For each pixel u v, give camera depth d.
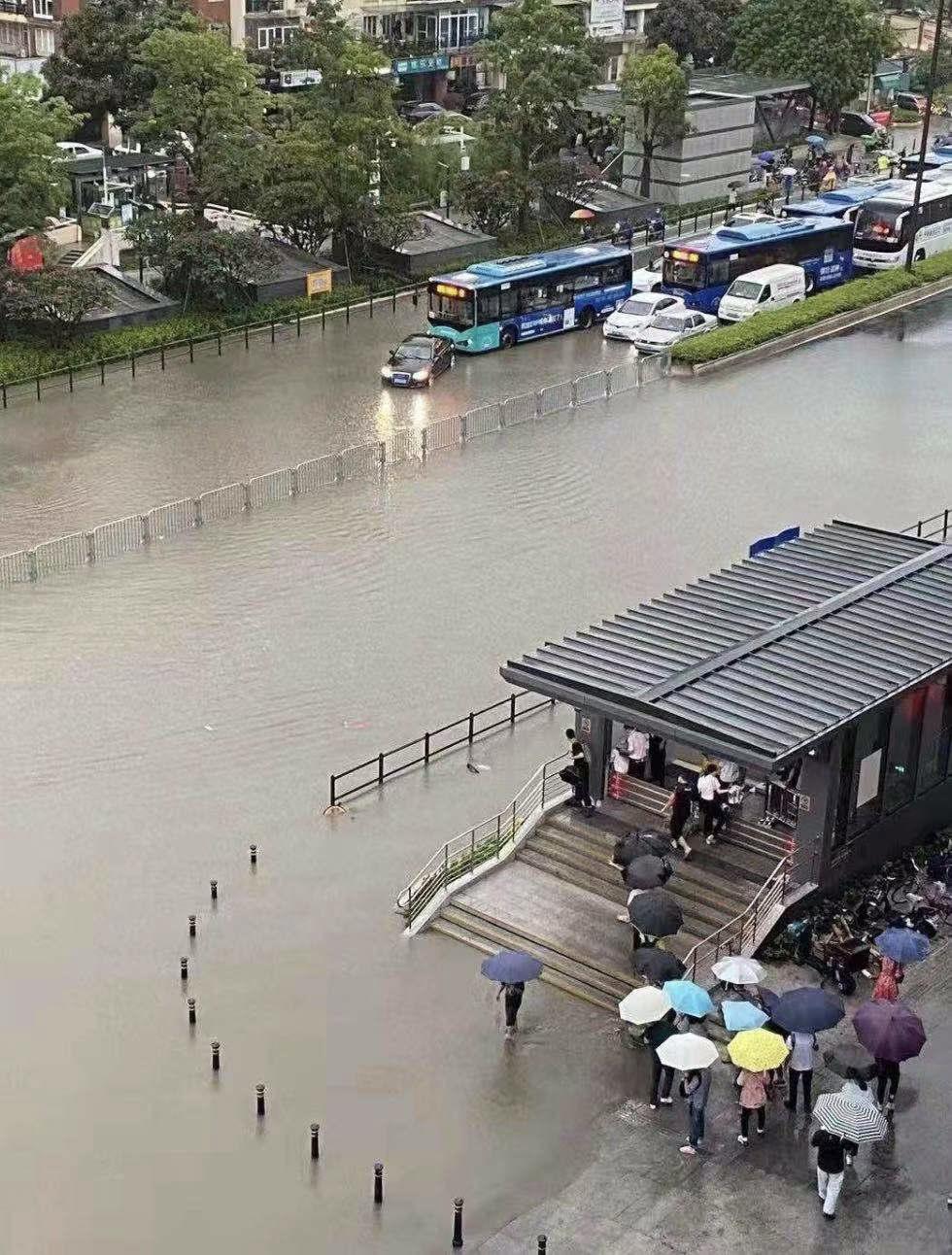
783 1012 27.72
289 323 76.75
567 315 77.25
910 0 153.75
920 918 33.06
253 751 40.03
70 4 104.50
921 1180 26.84
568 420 64.44
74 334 70.81
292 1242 25.56
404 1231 25.83
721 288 79.12
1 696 42.44
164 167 93.50
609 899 34.16
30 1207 26.16
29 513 54.53
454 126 91.75
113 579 49.59
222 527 53.59
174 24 88.50
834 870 33.38
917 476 58.38
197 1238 25.61
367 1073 29.34
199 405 65.94
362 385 68.69
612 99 101.75
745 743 31.03
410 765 39.50
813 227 83.00
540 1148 27.64
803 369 70.69
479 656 44.91
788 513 54.91
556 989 31.70
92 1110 28.27
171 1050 29.80
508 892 34.44
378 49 87.56
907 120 128.00
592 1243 25.59
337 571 50.25
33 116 72.25
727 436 62.50
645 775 36.16
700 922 33.06
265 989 31.53
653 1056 28.58
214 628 46.44
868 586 37.62
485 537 52.88
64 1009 30.81
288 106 81.38
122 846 36.06
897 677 33.44
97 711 41.78
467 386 68.94
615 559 51.19
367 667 44.19
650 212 94.31
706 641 35.22
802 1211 26.22
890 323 77.50
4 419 64.31
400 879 35.12
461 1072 29.44
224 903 34.16
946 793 36.19
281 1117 28.20
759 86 108.94
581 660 34.69
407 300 81.25
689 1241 25.62
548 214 91.50
